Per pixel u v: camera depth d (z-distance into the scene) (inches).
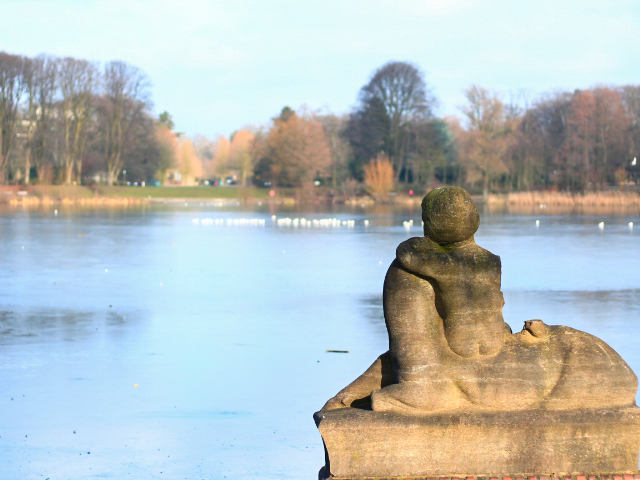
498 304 256.7
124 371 583.8
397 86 5930.1
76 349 661.9
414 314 257.6
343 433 252.8
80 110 5497.1
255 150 7022.6
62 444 423.5
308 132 5959.6
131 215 3408.0
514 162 5551.2
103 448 417.7
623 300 919.7
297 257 1501.0
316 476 376.8
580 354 258.2
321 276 1189.7
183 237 2050.9
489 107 5359.3
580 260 1402.6
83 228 2429.9
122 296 984.3
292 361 614.5
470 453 254.2
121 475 379.9
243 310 871.1
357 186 5738.2
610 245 1726.1
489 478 253.3
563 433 254.4
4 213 3538.4
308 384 544.4
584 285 1059.9
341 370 583.5
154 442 426.9
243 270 1277.1
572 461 255.1
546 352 259.4
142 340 701.3
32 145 5408.5
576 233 2135.8
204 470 383.2
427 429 252.5
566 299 930.7
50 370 587.8
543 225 2534.5
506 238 1945.1
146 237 2052.2
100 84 5620.1
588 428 254.5
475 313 255.0
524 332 263.0
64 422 461.7
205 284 1098.1
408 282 258.8
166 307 894.4
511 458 254.8
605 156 5034.5
